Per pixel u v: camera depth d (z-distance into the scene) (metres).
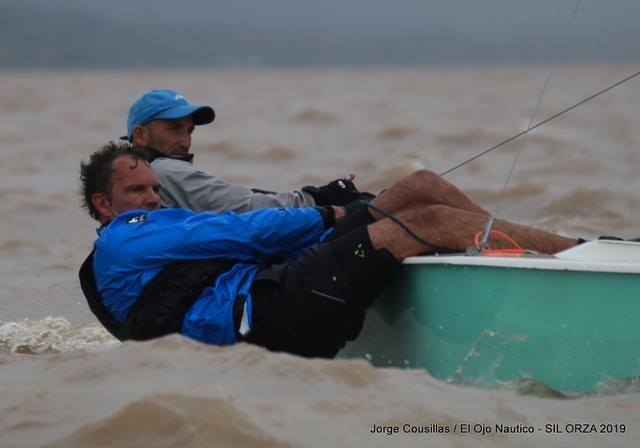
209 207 13.72
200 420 9.32
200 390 9.98
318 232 13.10
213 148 51.97
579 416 10.22
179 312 12.38
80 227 29.81
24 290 20.88
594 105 90.81
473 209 12.99
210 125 77.06
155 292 12.43
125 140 14.96
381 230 12.27
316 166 44.28
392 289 12.69
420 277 12.25
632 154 43.84
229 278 12.54
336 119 80.25
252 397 10.10
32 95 162.62
